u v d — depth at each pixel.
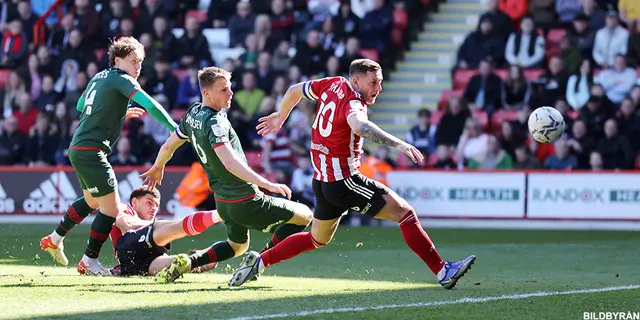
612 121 29.34
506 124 29.80
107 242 21.88
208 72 13.34
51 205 28.95
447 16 35.94
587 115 29.80
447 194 28.39
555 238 24.55
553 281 14.83
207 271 15.88
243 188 13.51
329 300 11.82
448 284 13.11
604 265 17.94
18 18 35.25
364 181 12.74
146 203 16.09
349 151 12.55
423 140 30.41
